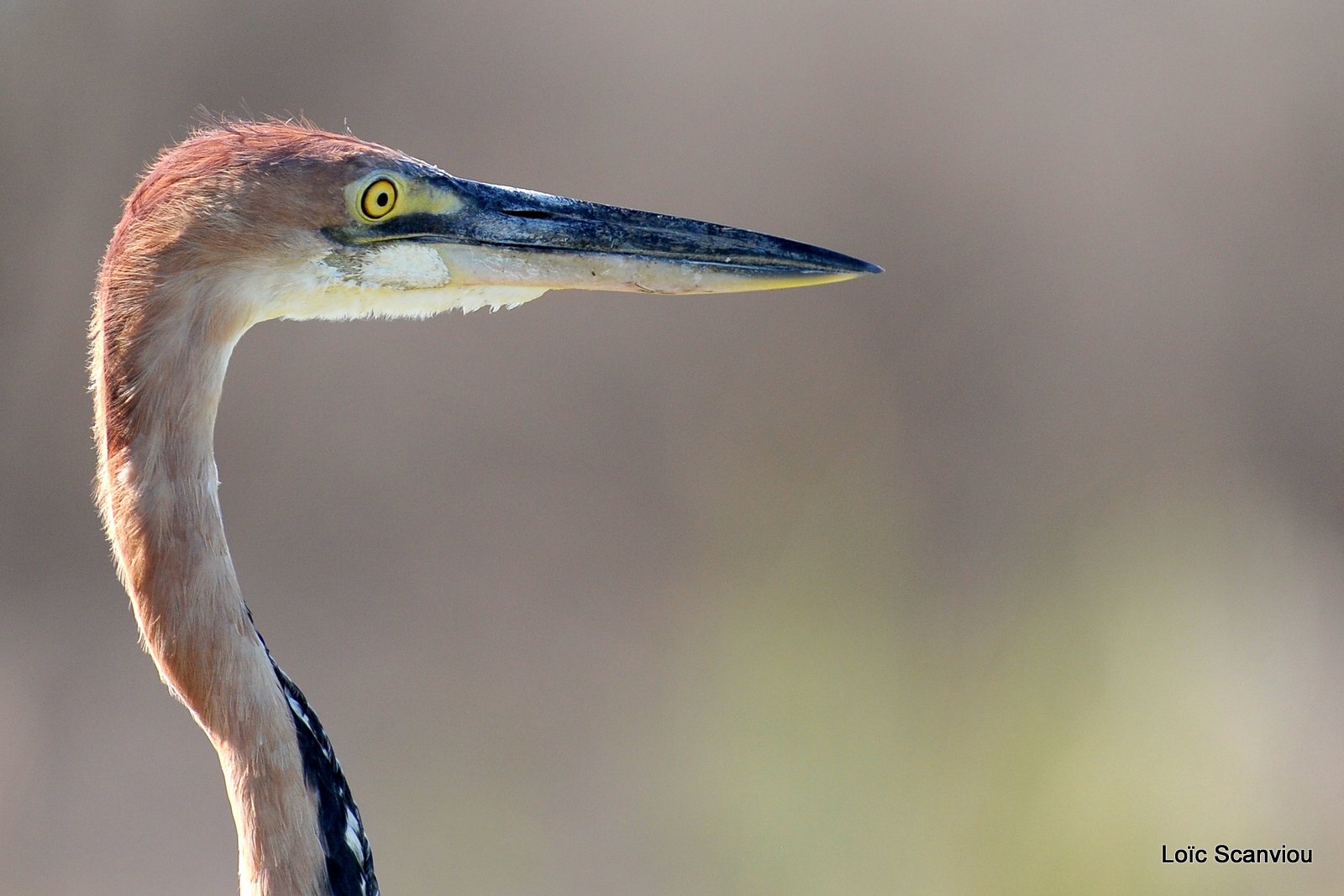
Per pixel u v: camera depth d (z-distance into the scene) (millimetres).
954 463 19969
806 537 18281
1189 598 16250
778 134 21406
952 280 21188
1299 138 21578
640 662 16406
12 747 14617
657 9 21062
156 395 5281
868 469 19406
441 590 18000
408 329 19203
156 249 5328
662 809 13727
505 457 19453
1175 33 21875
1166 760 13164
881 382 20406
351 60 19500
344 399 18922
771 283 6633
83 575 16922
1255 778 12977
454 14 20203
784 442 19641
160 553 5199
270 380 18594
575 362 19812
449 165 20359
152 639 5223
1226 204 21672
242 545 18141
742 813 13227
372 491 18844
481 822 13727
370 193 5805
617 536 18938
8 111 16625
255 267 5539
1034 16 21797
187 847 13664
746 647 15453
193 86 17969
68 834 13648
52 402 17078
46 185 16922
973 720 13922
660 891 12773
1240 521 18562
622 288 6473
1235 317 21344
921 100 21641
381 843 13422
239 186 5492
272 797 5160
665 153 21125
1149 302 21438
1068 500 19266
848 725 13961
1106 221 21641
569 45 20766
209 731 5246
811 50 21438
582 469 19547
